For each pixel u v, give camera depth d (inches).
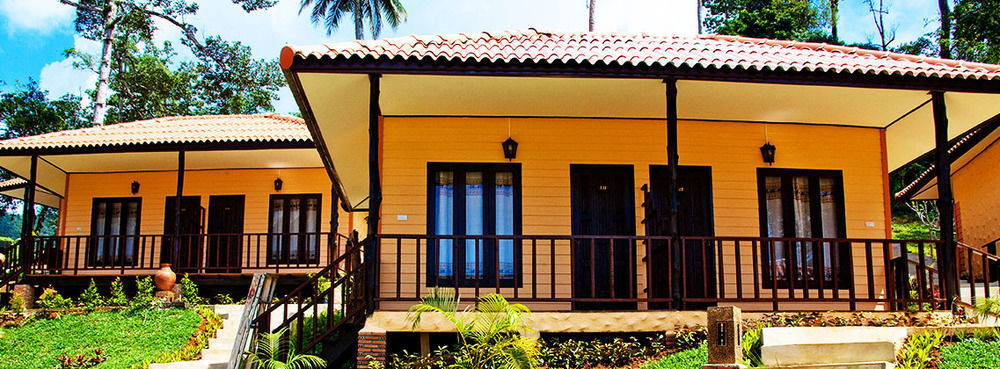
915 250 1003.3
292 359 322.3
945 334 327.0
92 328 482.6
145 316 499.8
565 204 408.8
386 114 406.3
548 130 415.5
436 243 340.5
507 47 351.9
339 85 342.0
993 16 1122.7
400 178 403.9
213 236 654.5
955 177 681.0
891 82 340.2
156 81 1171.3
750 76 332.5
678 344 329.1
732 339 274.5
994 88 345.1
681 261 340.2
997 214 609.9
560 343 335.9
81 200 697.0
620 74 328.2
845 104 389.1
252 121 685.9
